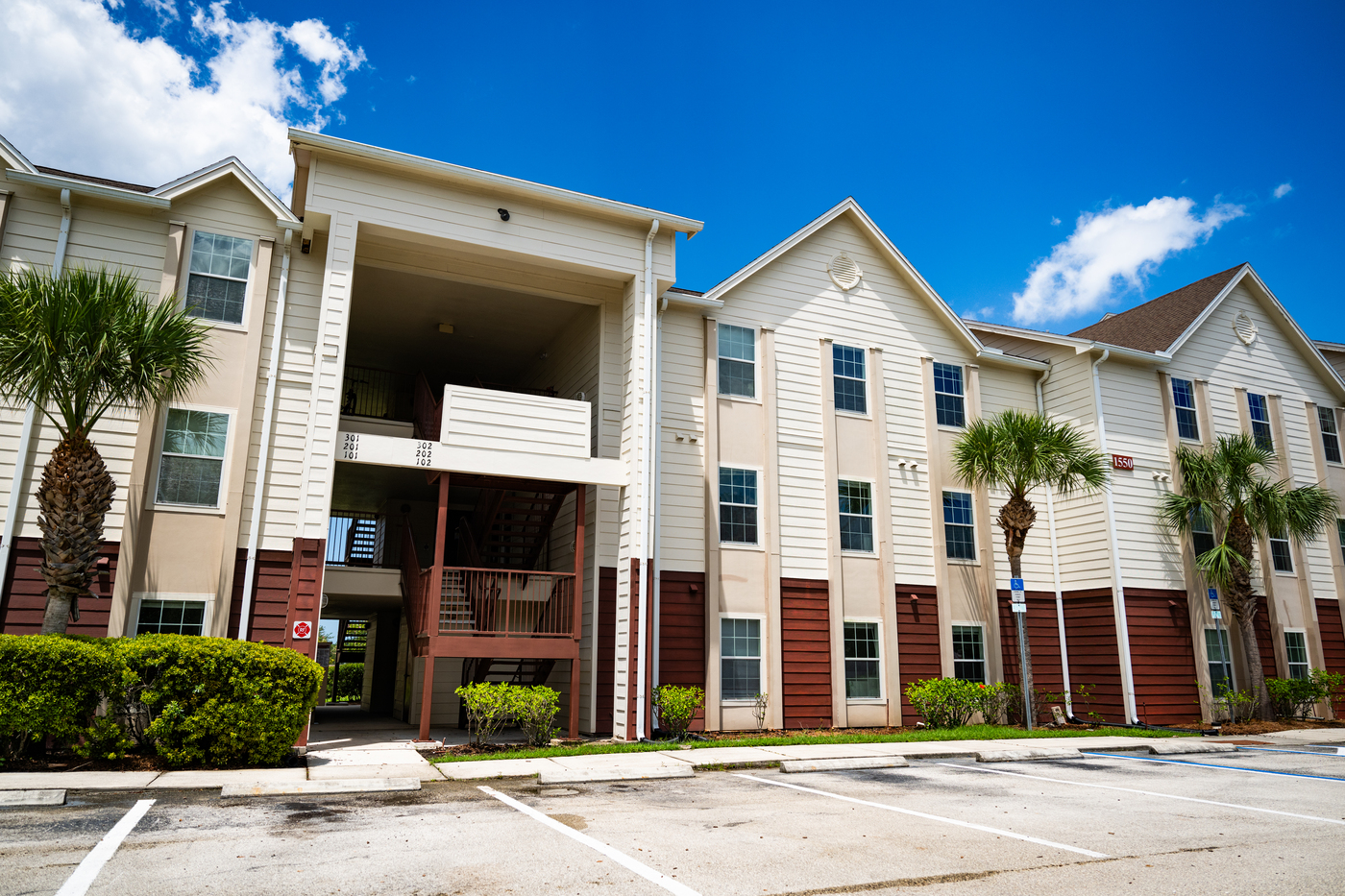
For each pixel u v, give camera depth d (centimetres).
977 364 1836
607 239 1405
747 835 628
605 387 1479
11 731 838
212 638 955
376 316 1662
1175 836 643
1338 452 2138
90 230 1177
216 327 1210
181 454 1163
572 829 638
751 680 1468
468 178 1288
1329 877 530
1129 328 2138
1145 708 1670
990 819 701
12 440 1091
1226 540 1762
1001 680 1675
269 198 1248
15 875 483
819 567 1564
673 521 1461
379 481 1795
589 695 1369
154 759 918
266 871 504
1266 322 2119
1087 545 1775
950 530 1719
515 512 1523
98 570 1091
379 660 2206
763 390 1585
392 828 633
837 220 1742
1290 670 1886
